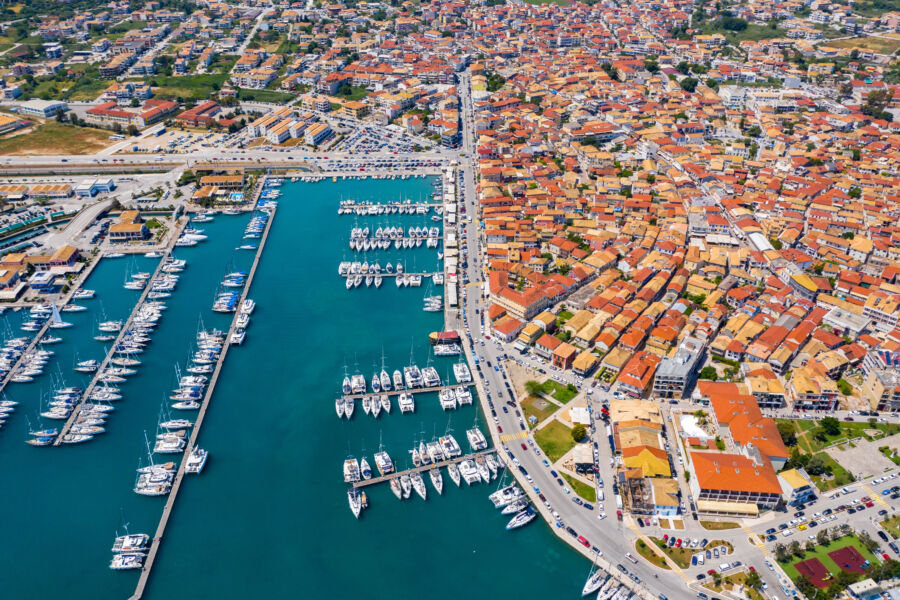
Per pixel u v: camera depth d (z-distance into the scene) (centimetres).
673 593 19738
